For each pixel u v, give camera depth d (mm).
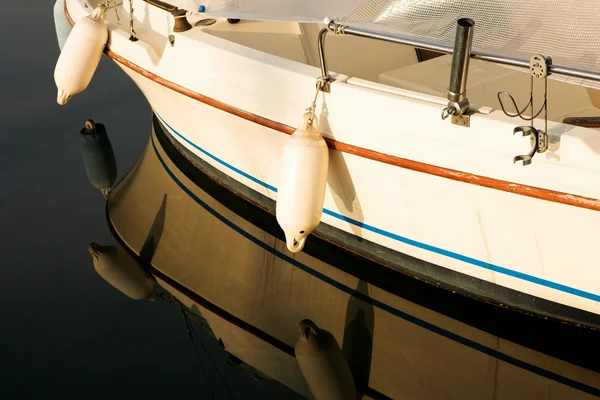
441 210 3135
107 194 4508
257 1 3045
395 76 3727
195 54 3631
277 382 3205
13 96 5531
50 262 3969
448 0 2676
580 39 2398
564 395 2992
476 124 2826
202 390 3174
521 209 2873
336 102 3158
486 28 2590
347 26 2809
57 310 3650
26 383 3234
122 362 3342
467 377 3143
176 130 4445
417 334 3371
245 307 3635
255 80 3414
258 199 4086
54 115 5332
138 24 4250
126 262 3969
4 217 4324
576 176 2670
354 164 3246
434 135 2936
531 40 2492
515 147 2764
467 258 3246
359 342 3367
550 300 3127
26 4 6930
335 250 3869
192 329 3518
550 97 3516
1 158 4855
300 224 3230
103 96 5621
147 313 3625
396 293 3594
